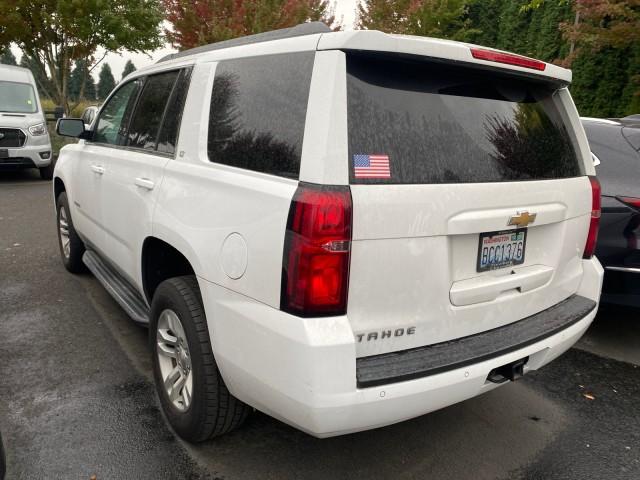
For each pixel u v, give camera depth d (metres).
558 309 2.78
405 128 2.11
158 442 2.77
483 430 3.01
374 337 2.07
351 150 1.97
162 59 3.58
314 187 1.95
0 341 3.84
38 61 16.97
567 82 2.70
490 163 2.33
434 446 2.85
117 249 3.63
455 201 2.15
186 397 2.70
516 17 20.70
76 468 2.55
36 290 4.84
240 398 2.34
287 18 12.59
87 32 15.22
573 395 3.45
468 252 2.29
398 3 15.73
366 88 2.05
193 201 2.55
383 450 2.80
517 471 2.68
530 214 2.42
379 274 2.02
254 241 2.12
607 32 11.02
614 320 4.75
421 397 2.06
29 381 3.31
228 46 2.79
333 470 2.62
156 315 2.89
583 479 2.64
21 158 10.85
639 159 4.04
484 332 2.41
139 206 3.11
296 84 2.16
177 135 2.92
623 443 2.95
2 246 6.28
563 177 2.73
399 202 2.02
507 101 2.52
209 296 2.35
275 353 2.02
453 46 2.13
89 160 4.23
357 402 1.95
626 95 14.38
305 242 1.93
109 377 3.38
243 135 2.40
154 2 16.34
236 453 2.72
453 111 2.27
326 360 1.91
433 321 2.20
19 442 2.72
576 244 2.86
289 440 2.84
